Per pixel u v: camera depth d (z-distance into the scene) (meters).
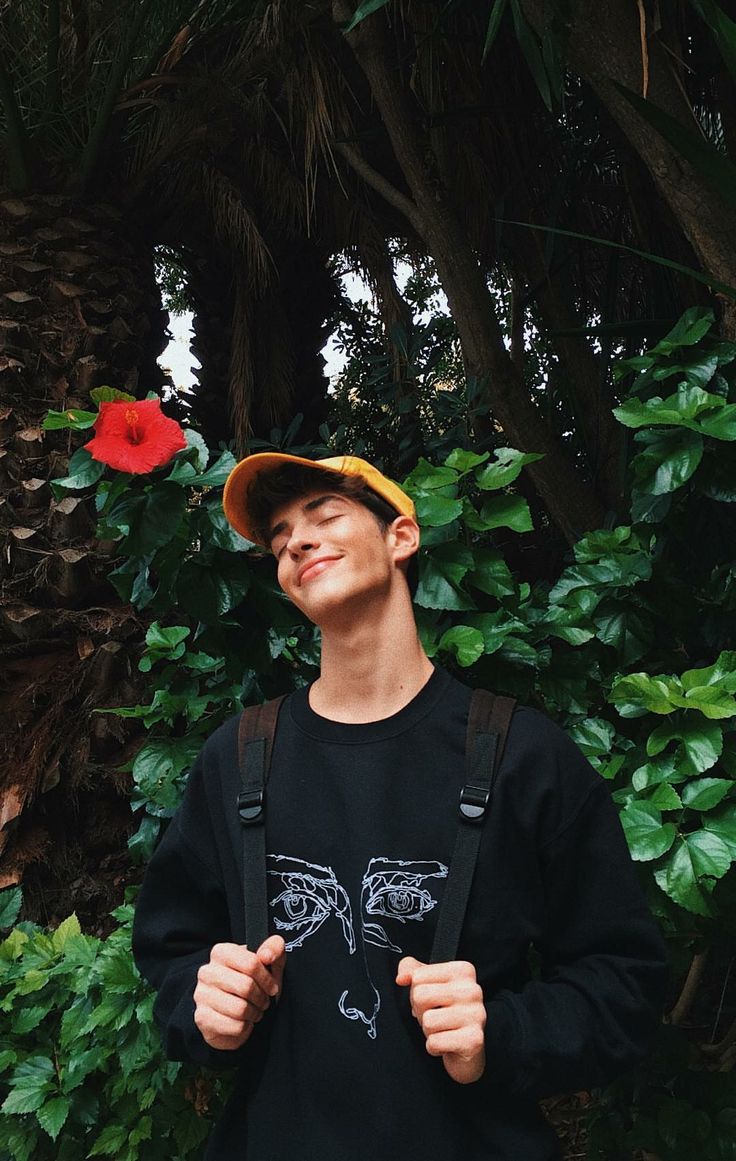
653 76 1.78
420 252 4.66
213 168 3.92
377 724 1.00
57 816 2.61
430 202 2.77
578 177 3.30
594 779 1.02
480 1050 0.85
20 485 2.84
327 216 4.40
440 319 3.70
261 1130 0.93
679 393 1.57
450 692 1.03
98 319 3.20
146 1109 1.67
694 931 1.50
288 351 4.83
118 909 1.79
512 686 1.65
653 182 2.72
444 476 1.68
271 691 1.78
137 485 1.53
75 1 3.15
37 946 1.88
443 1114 0.89
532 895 0.96
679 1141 1.54
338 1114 0.90
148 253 3.70
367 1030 0.91
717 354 1.65
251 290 4.65
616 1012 0.94
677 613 1.70
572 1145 2.02
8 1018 1.82
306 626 1.82
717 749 1.39
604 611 1.68
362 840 0.95
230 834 1.02
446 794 0.96
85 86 3.31
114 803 2.65
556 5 1.65
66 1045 1.68
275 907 0.97
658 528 1.75
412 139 2.74
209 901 1.09
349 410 5.17
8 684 2.74
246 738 1.06
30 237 3.23
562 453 2.85
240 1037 0.92
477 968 0.93
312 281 4.94
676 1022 1.85
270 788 1.01
